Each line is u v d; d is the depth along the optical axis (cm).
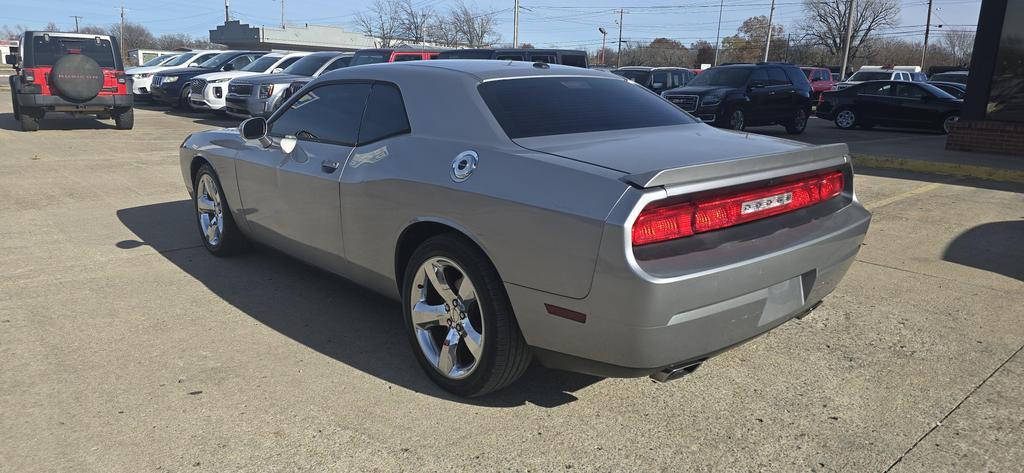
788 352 375
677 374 278
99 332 392
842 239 312
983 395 327
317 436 289
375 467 268
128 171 921
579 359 278
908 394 328
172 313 423
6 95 2362
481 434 292
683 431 296
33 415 302
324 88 416
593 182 262
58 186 811
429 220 316
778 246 280
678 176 253
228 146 486
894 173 991
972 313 432
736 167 269
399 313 429
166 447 279
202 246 571
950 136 1226
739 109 1507
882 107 1862
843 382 340
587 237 254
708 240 267
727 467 270
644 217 250
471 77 348
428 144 332
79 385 329
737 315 272
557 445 285
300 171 402
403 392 328
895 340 390
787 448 283
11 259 529
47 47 1345
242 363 356
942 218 689
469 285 304
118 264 519
